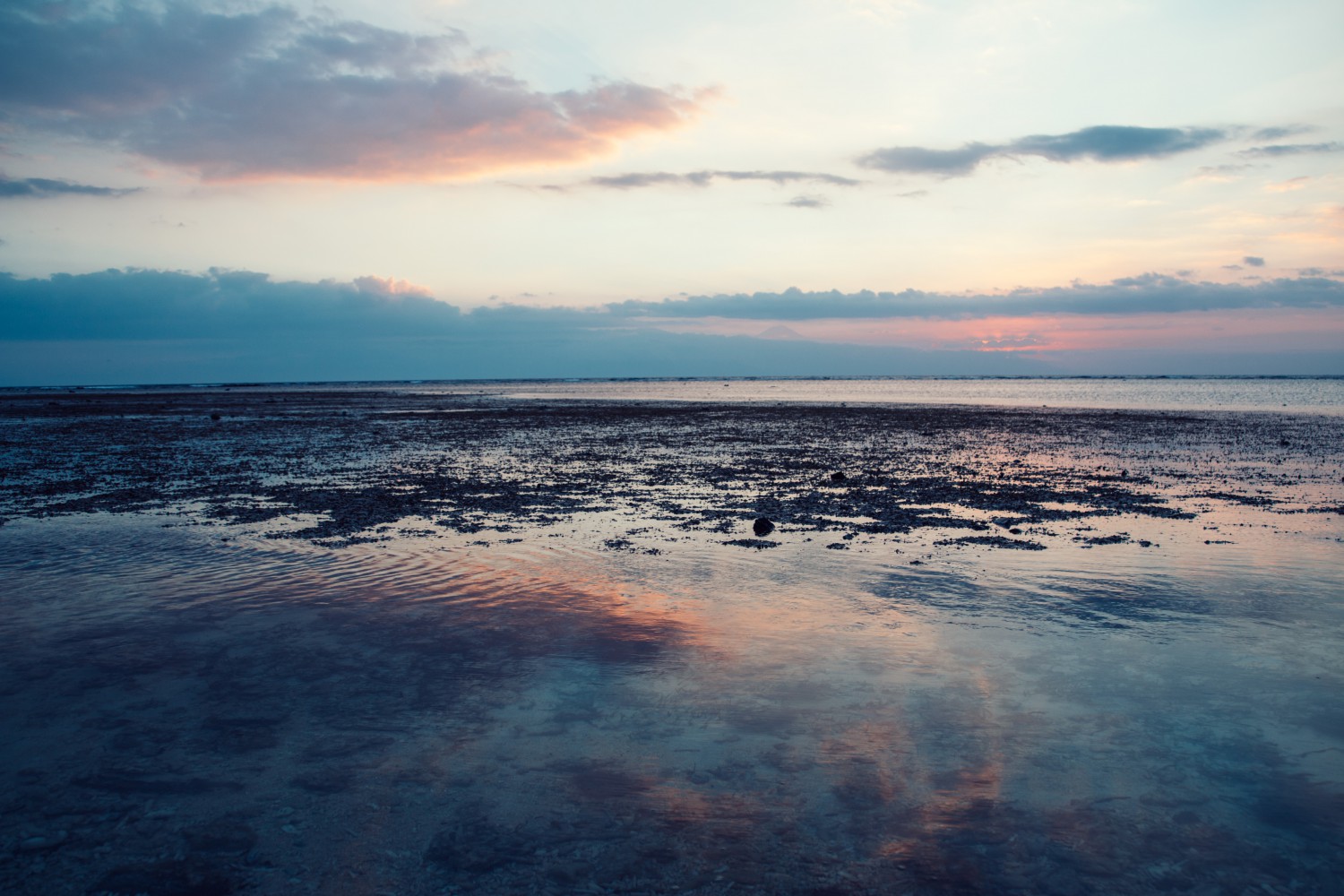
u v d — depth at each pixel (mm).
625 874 5082
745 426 47969
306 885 4969
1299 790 6039
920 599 11070
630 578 12305
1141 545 14578
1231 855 5266
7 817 5707
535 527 16562
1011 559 13492
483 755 6605
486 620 10195
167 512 18438
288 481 23953
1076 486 22531
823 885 4961
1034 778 6227
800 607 10750
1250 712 7375
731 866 5148
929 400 94188
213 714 7402
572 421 53656
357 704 7613
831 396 110438
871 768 6375
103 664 8664
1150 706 7516
